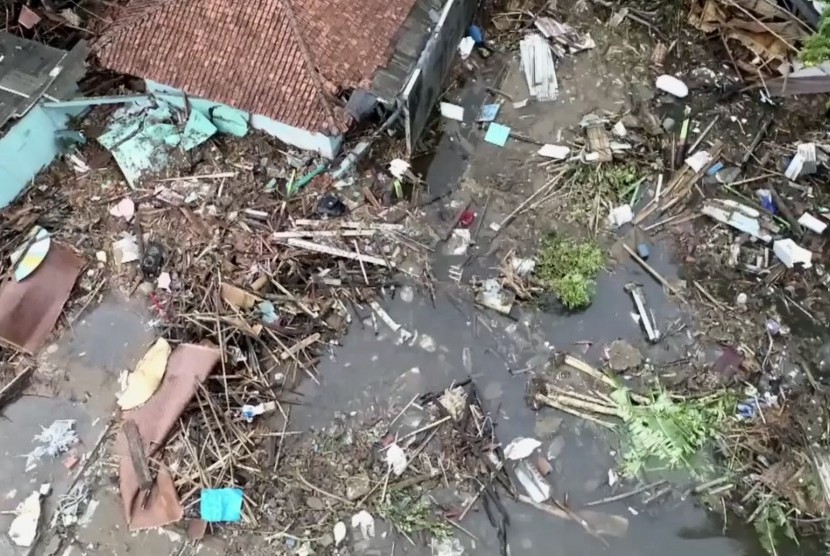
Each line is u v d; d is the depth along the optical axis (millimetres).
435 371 10750
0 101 10828
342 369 10719
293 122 10242
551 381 10664
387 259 11227
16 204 11344
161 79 10633
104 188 11523
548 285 11172
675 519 9914
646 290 11211
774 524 9781
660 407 10328
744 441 10156
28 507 9773
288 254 11086
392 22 10766
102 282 11031
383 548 9703
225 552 9578
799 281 11195
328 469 10055
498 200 11750
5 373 10570
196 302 10773
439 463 10094
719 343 10820
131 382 10258
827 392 10469
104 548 9633
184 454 9945
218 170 11594
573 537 9844
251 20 10328
